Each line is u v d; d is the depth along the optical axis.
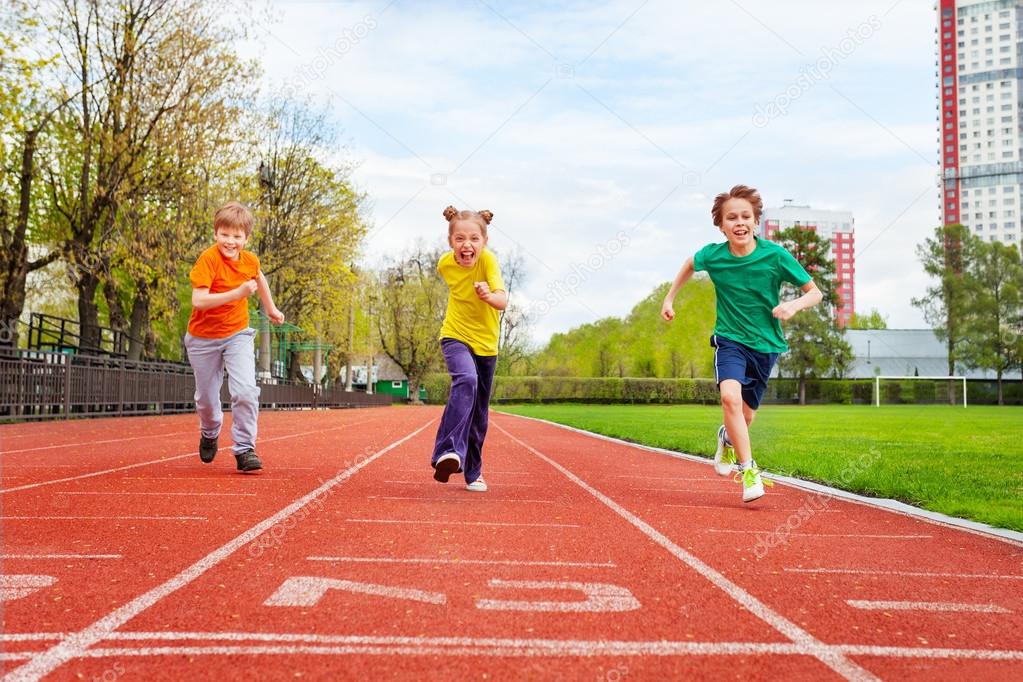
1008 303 67.94
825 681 2.22
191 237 23.45
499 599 2.97
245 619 2.65
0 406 15.44
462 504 5.41
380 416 29.69
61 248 21.41
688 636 2.58
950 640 2.63
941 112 79.88
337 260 35.50
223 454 9.00
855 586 3.37
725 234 6.05
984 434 16.75
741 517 5.20
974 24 77.94
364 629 2.57
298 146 34.38
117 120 21.95
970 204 78.38
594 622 2.71
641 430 17.66
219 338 7.02
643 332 74.31
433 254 70.94
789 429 19.14
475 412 6.14
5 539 3.97
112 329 25.19
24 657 2.27
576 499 5.87
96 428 14.67
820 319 66.75
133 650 2.34
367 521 4.62
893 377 72.38
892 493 6.43
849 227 74.12
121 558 3.57
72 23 21.05
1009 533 4.73
